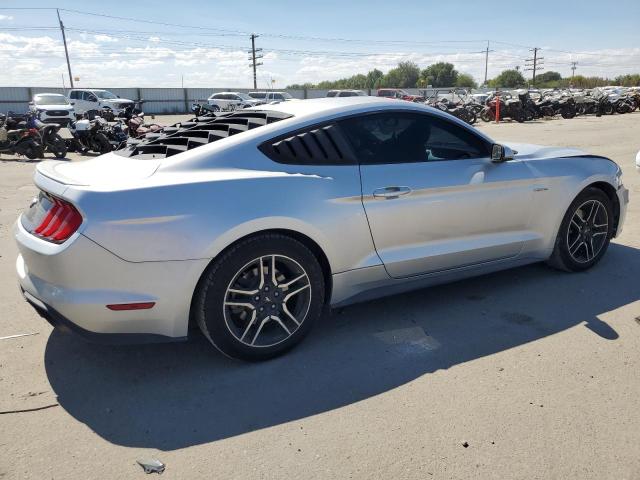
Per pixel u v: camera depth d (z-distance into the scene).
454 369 3.07
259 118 3.49
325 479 2.23
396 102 3.66
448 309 3.89
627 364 3.08
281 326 3.19
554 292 4.16
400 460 2.33
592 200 4.43
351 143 3.40
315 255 3.32
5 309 3.95
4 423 2.62
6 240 5.74
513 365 3.10
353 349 3.33
